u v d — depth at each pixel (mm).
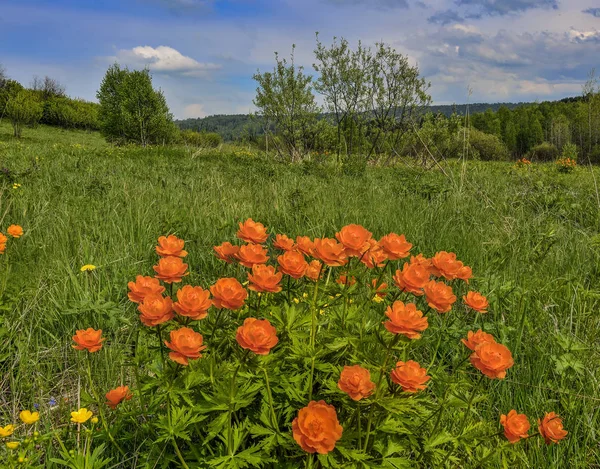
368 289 2229
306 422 1128
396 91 15055
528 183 8406
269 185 7020
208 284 3148
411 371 1299
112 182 6156
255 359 1383
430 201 6121
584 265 3699
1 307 2445
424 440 1613
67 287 2941
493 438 1717
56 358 2369
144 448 1812
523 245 4000
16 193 4941
